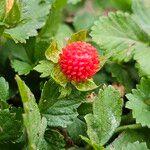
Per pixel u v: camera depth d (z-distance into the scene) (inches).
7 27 5.9
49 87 5.7
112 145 6.1
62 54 5.6
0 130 5.4
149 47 7.3
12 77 6.7
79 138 6.1
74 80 5.6
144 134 6.3
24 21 6.0
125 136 6.2
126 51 7.2
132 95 6.4
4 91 5.9
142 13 7.7
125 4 8.2
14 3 5.7
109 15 7.4
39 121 5.3
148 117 6.2
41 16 6.5
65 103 5.8
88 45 5.6
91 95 6.2
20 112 5.7
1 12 5.8
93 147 5.7
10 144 5.7
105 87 5.9
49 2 6.7
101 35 7.2
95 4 8.8
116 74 7.1
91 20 8.0
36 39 6.6
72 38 5.9
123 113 6.8
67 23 8.4
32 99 5.1
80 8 8.7
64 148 5.9
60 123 5.7
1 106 5.8
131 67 7.4
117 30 7.3
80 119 6.1
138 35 7.4
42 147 5.7
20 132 5.5
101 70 7.2
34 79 6.6
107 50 7.1
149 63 6.9
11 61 6.4
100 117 5.8
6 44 6.6
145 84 6.5
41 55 6.4
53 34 7.0
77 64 5.5
